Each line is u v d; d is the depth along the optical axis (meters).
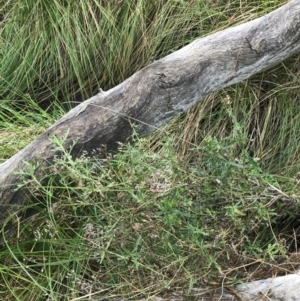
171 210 1.38
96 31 2.29
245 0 2.19
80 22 2.31
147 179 1.43
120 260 1.50
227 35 1.64
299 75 2.04
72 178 1.47
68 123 1.59
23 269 1.58
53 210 1.59
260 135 2.01
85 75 2.33
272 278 1.50
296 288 1.46
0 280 1.69
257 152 1.99
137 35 2.27
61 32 2.31
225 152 1.52
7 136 2.10
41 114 2.24
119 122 1.59
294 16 1.59
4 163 1.63
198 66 1.60
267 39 1.62
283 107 2.04
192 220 1.46
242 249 1.58
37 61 2.34
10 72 2.37
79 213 1.66
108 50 2.29
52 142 1.52
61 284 1.54
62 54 2.32
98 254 1.53
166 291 1.50
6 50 2.38
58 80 2.36
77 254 1.61
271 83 2.08
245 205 1.46
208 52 1.62
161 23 2.25
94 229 1.55
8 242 1.69
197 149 1.52
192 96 1.63
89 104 1.61
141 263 1.48
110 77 2.32
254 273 1.54
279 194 1.51
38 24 2.32
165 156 1.47
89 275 1.59
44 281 1.66
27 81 2.33
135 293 1.50
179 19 2.23
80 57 2.31
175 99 1.61
